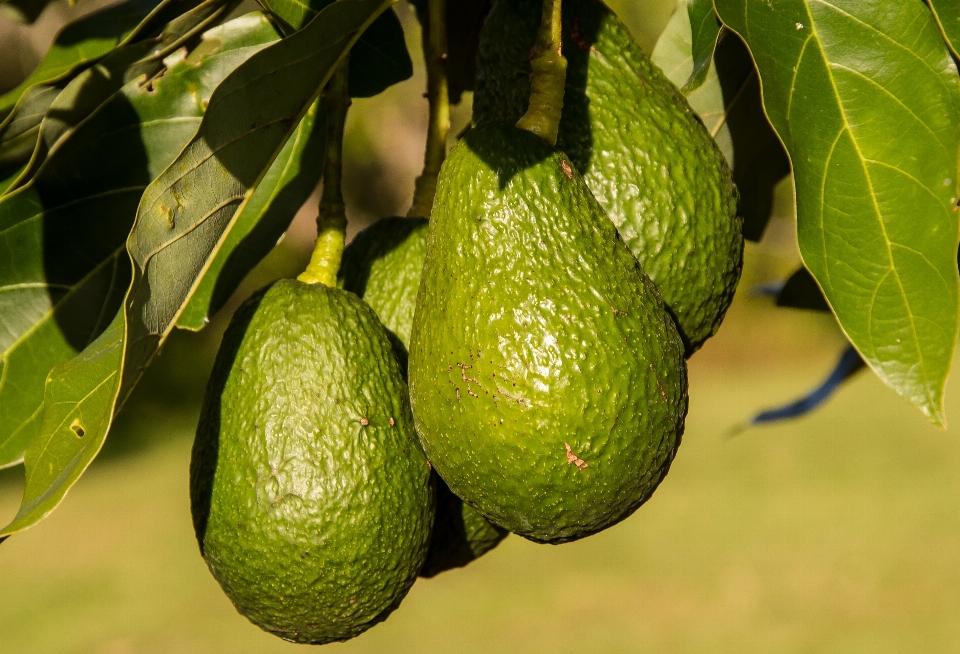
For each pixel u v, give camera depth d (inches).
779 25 32.1
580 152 32.4
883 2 31.9
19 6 37.5
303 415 32.2
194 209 31.4
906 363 31.3
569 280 31.3
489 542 33.9
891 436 183.8
